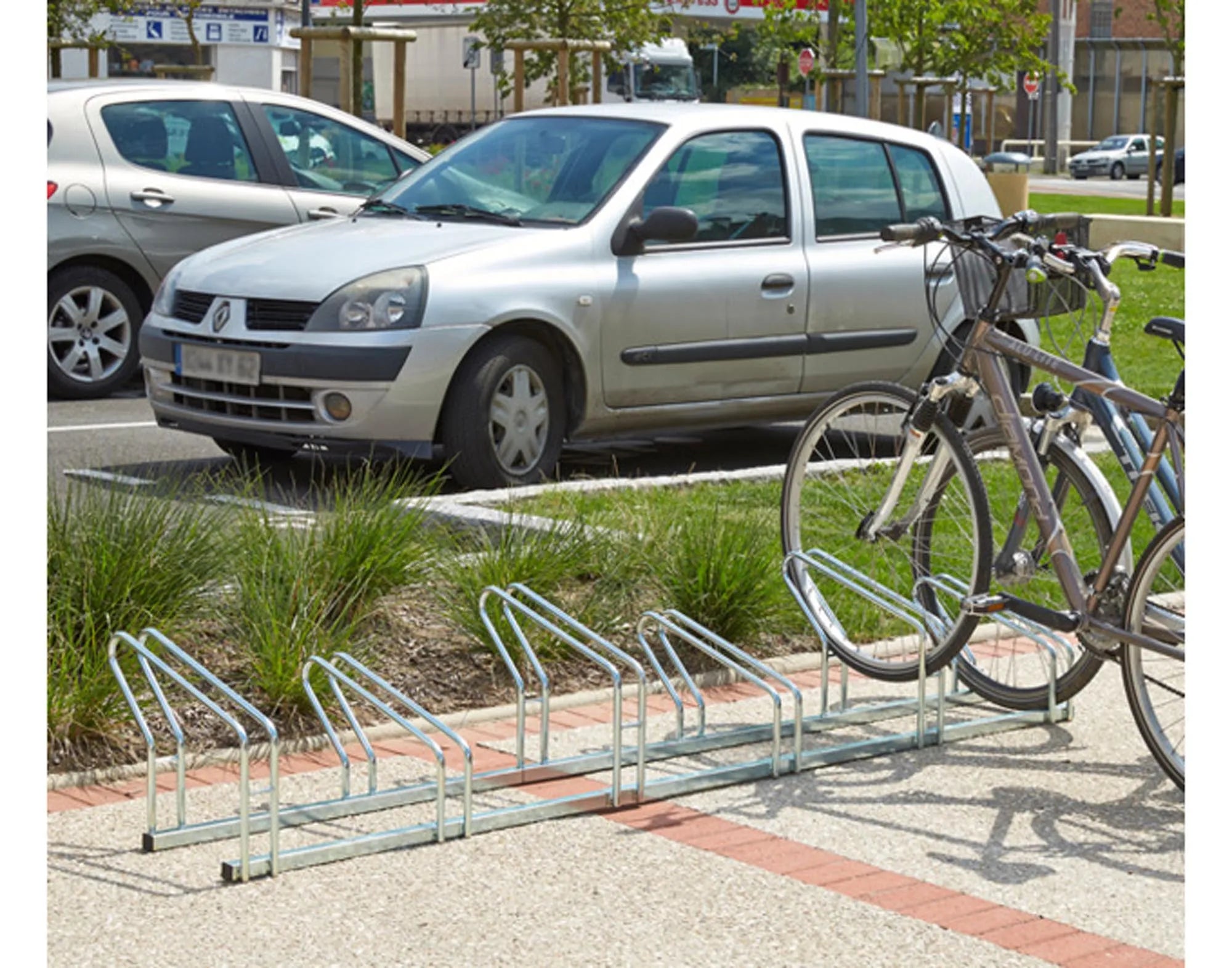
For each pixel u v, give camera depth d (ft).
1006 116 187.93
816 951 12.32
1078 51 252.01
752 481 29.17
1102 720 18.26
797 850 14.39
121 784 15.62
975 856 14.35
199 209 39.52
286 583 18.61
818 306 32.09
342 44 63.52
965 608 17.17
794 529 20.18
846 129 33.40
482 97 127.44
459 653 18.98
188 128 39.99
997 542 18.15
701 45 143.64
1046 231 17.93
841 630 18.52
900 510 18.99
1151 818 15.35
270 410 28.78
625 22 88.94
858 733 17.74
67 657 16.48
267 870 13.53
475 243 29.25
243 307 28.81
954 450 17.88
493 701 18.17
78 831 14.42
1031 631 18.25
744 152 32.01
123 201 38.68
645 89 133.69
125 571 17.53
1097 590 16.55
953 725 17.67
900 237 17.60
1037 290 18.57
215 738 16.47
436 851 14.16
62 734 15.89
